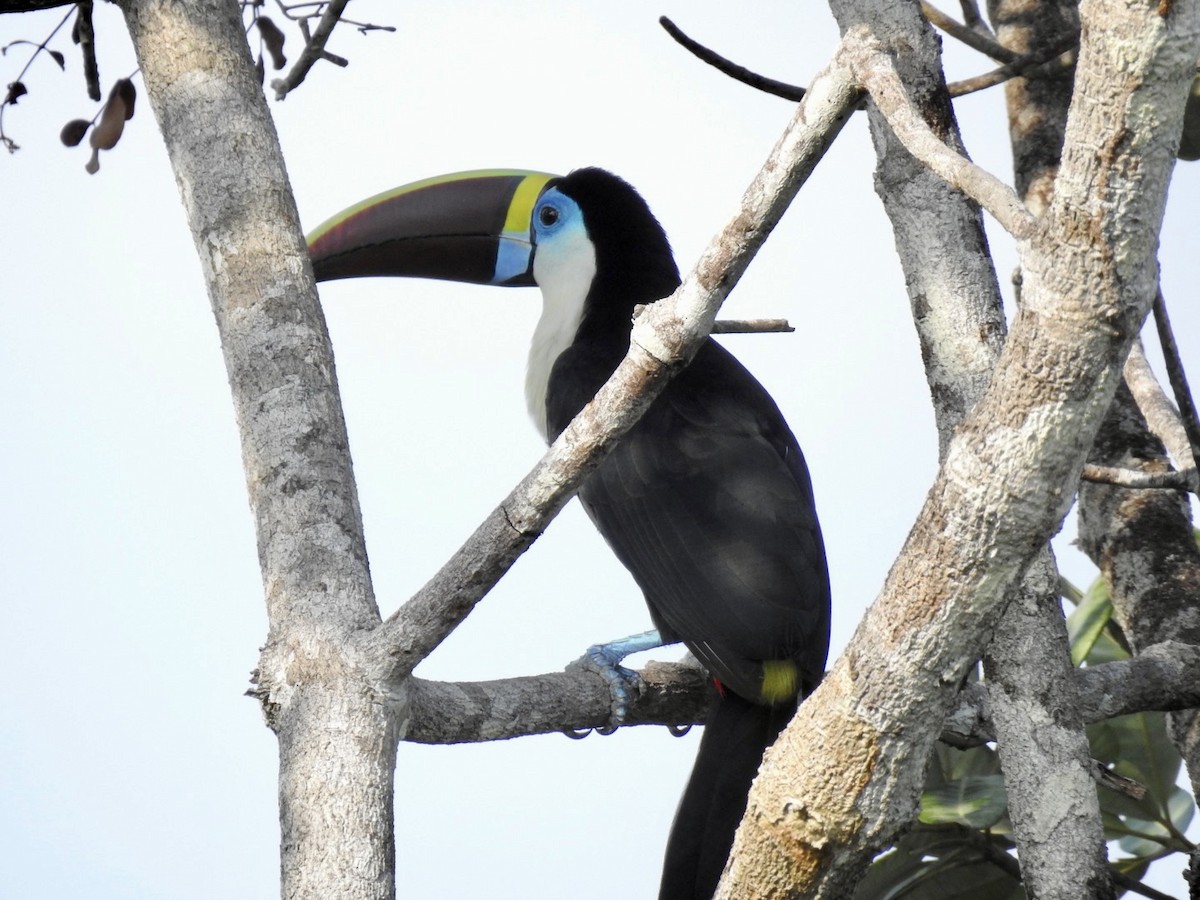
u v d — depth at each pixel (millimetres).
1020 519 6332
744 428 12656
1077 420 6184
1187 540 11586
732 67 10406
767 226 7016
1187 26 5637
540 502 7637
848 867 7020
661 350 7262
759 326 7535
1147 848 12227
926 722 6734
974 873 11711
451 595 7840
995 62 13062
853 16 9781
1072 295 6035
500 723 10320
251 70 10133
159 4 10141
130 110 11680
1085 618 11938
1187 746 11008
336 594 8242
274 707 8055
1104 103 5789
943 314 9336
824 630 11523
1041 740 8594
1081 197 5922
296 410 8906
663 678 11570
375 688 7934
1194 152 13078
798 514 11953
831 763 6824
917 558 6539
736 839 7234
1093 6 5754
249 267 9391
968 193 6289
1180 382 9445
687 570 11727
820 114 6789
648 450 12445
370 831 7652
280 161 9859
